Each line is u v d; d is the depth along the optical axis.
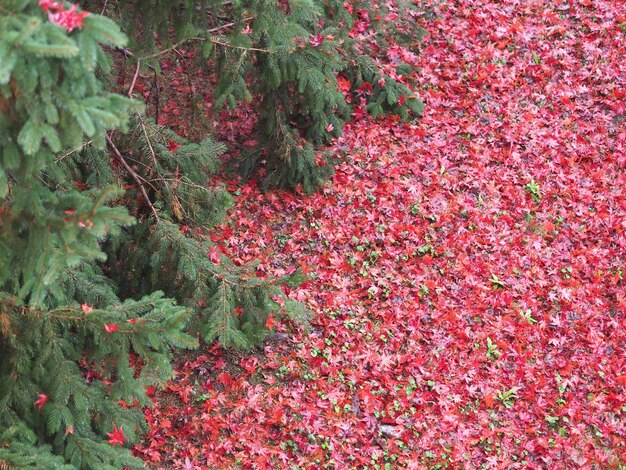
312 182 7.77
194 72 7.29
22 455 3.62
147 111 8.25
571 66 9.26
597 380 6.38
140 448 5.67
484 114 8.75
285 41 5.11
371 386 6.29
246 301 5.82
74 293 4.93
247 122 8.49
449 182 8.01
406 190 7.92
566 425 6.08
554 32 9.62
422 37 9.28
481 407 6.20
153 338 3.97
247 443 5.77
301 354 6.49
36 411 4.05
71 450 4.08
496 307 6.93
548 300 7.02
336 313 6.84
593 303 6.98
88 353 4.62
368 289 7.05
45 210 3.37
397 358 6.48
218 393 6.13
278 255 7.32
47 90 2.84
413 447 5.91
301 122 8.01
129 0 4.41
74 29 2.82
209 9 5.73
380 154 8.25
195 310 5.71
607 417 6.12
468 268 7.21
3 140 3.02
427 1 9.92
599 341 6.64
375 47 9.16
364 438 5.93
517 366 6.48
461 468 5.79
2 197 3.39
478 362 6.51
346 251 7.38
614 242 7.50
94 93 2.99
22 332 4.06
